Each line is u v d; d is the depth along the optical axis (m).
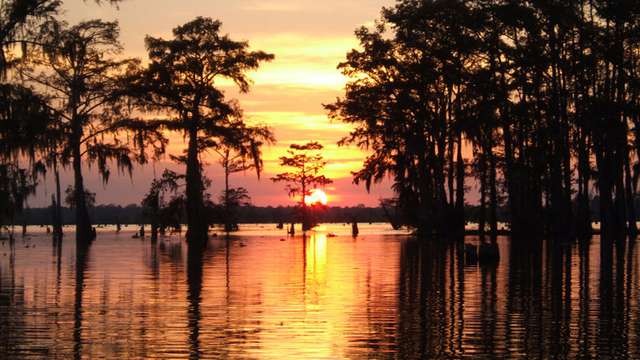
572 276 27.30
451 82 54.91
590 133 41.41
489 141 53.06
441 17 53.12
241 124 65.88
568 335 15.59
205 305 19.84
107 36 59.31
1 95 38.44
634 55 40.03
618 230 47.47
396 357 13.66
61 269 31.42
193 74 62.91
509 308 19.28
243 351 14.11
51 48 35.25
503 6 44.12
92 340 15.08
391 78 62.44
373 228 112.44
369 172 67.88
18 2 32.91
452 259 36.56
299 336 15.51
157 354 13.84
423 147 62.47
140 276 27.94
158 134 62.34
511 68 46.94
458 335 15.62
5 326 16.59
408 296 21.70
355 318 17.72
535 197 55.31
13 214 42.72
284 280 26.28
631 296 21.53
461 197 57.44
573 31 42.16
